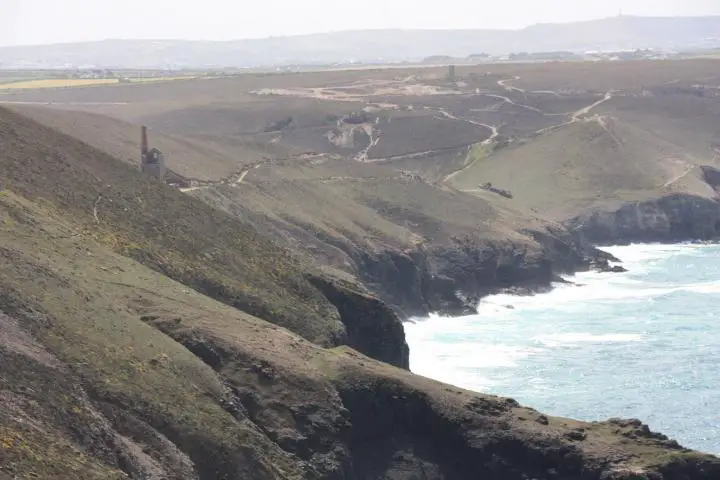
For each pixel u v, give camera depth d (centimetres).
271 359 6153
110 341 5572
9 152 7788
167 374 5562
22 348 5025
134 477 4744
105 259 6769
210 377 5775
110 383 5238
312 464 5828
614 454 5916
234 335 6300
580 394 8525
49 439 4416
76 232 7031
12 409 4488
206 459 5253
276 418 5912
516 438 6066
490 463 6066
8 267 5722
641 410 8138
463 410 6231
